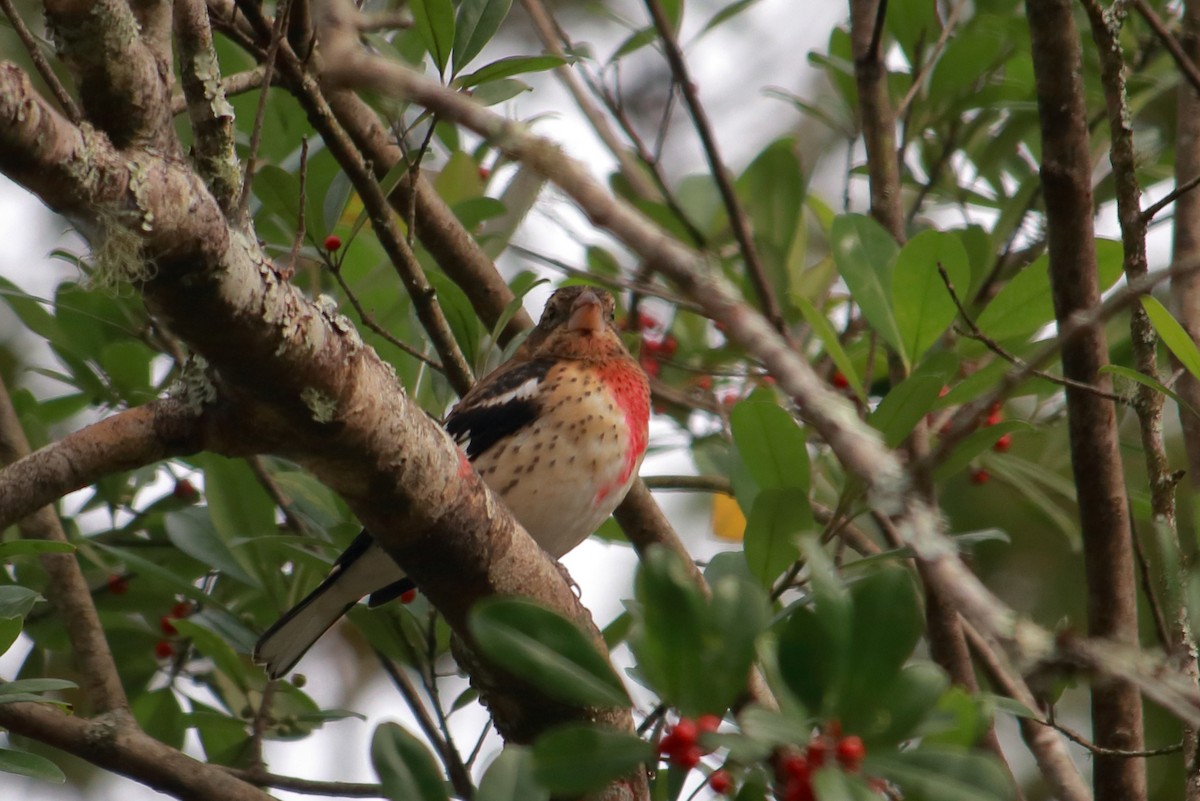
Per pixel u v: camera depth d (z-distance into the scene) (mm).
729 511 9125
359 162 6656
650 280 8898
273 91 8828
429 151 8016
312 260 7492
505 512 5105
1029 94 8992
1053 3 6266
